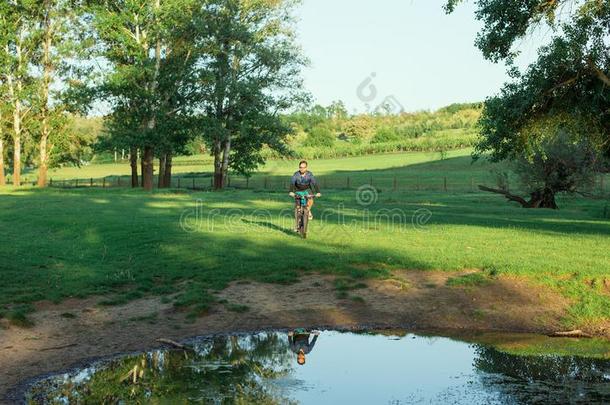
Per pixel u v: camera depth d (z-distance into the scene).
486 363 8.22
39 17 48.78
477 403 6.67
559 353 8.70
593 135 19.55
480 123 20.03
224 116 49.50
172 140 46.88
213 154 50.88
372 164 106.25
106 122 48.41
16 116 50.03
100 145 45.78
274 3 47.66
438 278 12.09
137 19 44.28
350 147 126.69
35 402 6.73
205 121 47.03
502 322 10.18
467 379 7.52
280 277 12.00
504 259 12.99
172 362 8.20
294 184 16.59
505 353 8.71
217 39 46.94
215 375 7.66
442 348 8.94
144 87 45.59
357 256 13.44
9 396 6.92
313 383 7.37
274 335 9.51
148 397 6.83
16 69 49.22
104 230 17.84
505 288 11.34
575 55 17.36
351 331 9.78
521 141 19.66
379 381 7.43
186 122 47.53
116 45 46.44
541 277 11.65
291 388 7.15
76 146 53.22
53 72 49.56
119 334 9.29
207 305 10.47
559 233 18.03
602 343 9.20
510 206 39.28
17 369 7.78
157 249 14.70
